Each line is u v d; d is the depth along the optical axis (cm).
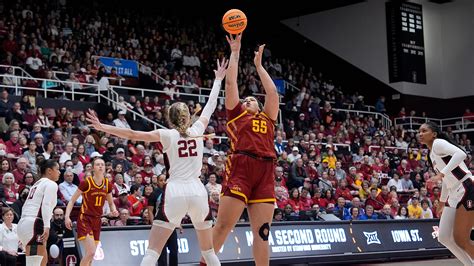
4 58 2052
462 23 2959
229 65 581
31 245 822
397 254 1466
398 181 1981
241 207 559
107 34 2491
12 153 1436
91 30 2438
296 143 1994
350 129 2356
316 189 1662
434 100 2953
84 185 952
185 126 616
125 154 1593
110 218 1223
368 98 2941
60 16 2464
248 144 562
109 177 1316
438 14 3014
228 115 577
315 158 1892
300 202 1591
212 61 2736
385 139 2373
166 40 2675
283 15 3216
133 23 2691
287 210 1498
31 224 819
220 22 3192
